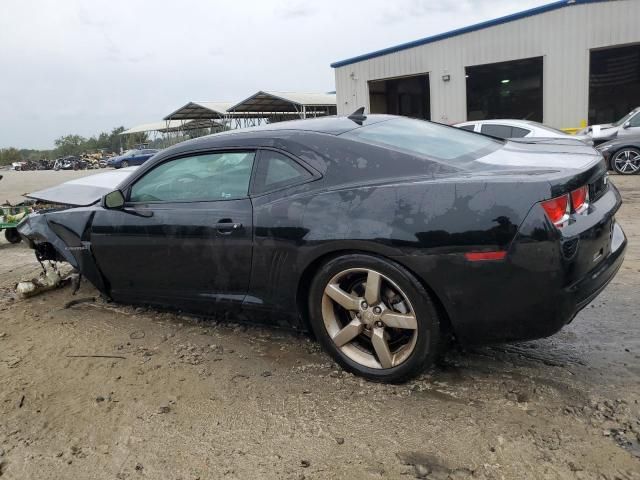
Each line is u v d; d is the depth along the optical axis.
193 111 41.62
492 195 2.54
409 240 2.66
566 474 2.17
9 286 5.42
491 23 17.91
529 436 2.42
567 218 2.52
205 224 3.39
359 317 2.95
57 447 2.59
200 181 3.54
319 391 2.94
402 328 2.83
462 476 2.21
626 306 3.88
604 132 12.15
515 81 22.17
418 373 2.85
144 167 3.84
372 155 2.96
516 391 2.80
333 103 31.88
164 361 3.43
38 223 4.48
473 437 2.44
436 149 3.13
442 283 2.64
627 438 2.36
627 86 20.47
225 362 3.37
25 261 6.57
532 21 17.14
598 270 2.69
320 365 3.25
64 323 4.19
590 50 16.39
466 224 2.55
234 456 2.44
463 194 2.60
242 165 3.35
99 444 2.59
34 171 53.84
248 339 3.71
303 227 2.97
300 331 3.32
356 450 2.42
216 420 2.73
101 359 3.50
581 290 2.55
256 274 3.26
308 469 2.31
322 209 2.93
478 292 2.59
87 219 4.10
